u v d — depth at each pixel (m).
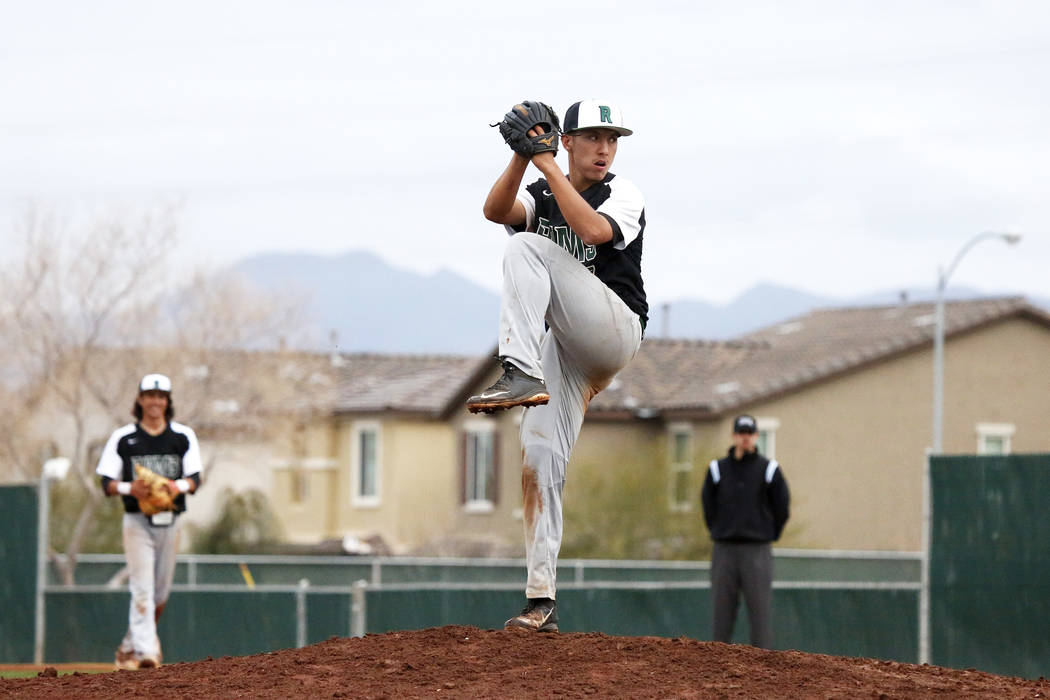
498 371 134.00
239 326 108.00
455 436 139.38
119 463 41.62
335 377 134.62
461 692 20.70
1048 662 46.88
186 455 42.28
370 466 145.50
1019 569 47.69
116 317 98.62
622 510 108.12
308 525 145.62
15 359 95.81
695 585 52.28
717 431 118.25
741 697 20.58
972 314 128.50
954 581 49.25
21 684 23.11
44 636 54.97
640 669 22.00
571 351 23.92
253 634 52.59
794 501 117.94
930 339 123.81
